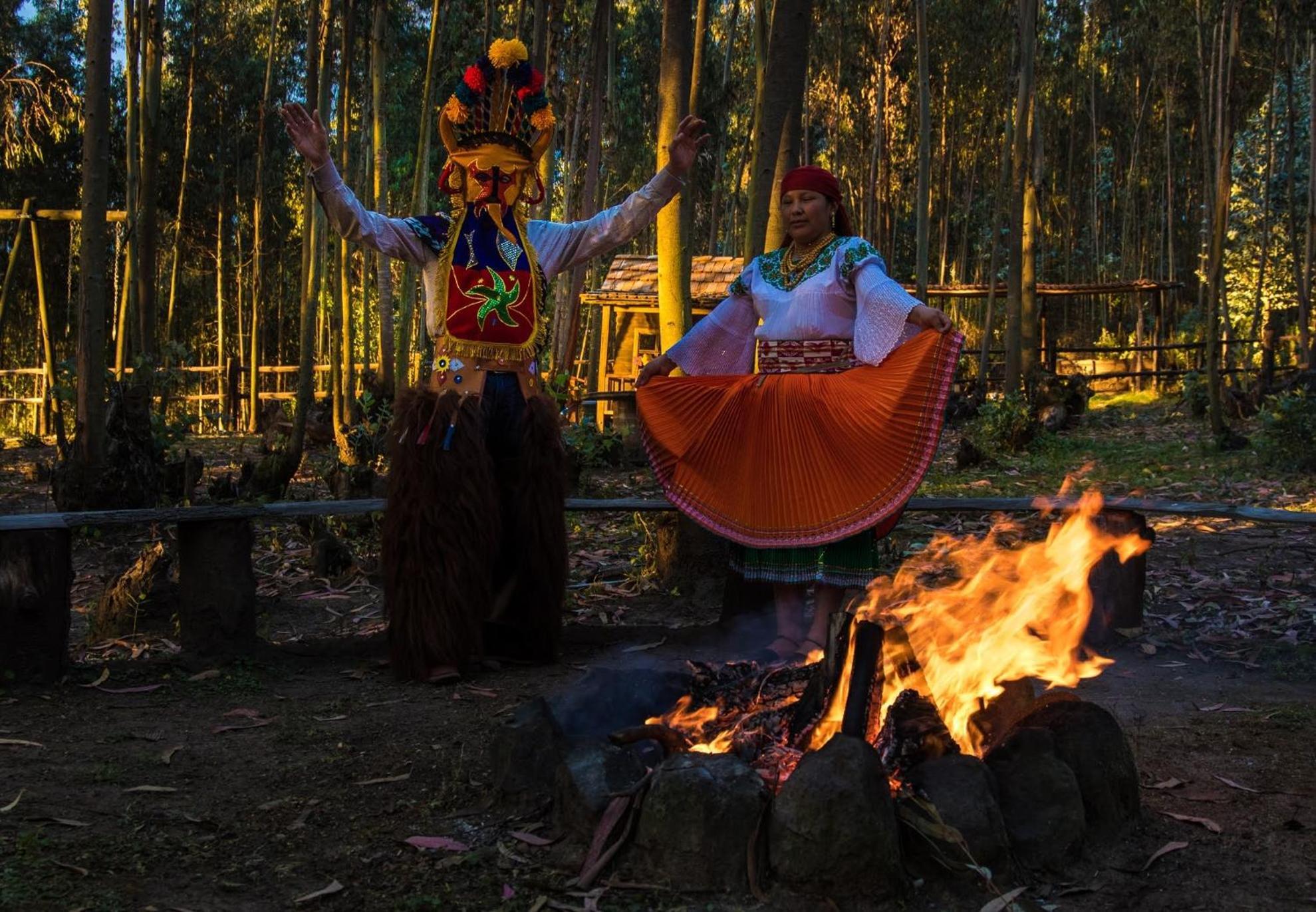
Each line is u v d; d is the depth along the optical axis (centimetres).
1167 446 1327
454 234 425
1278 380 1666
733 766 247
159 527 723
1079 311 3547
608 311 1875
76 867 249
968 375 2470
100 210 700
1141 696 396
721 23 2717
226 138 2484
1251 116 2411
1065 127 3559
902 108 2908
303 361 1013
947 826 239
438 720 367
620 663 439
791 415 398
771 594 470
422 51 2081
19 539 400
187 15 2311
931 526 761
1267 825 278
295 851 263
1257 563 636
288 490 955
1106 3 2798
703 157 1302
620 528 755
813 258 410
